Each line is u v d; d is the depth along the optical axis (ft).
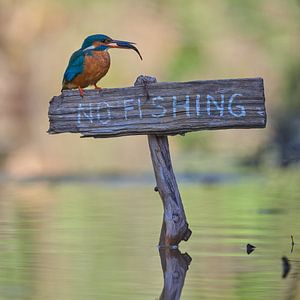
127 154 78.18
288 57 89.76
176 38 108.78
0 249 30.19
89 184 53.83
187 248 30.30
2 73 122.93
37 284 24.94
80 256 28.94
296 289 24.21
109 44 32.09
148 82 30.17
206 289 24.36
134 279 25.61
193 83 30.14
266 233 33.06
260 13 94.38
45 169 64.49
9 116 118.21
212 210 39.75
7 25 125.49
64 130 30.40
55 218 37.60
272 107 77.25
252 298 23.26
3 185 53.98
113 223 35.96
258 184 51.49
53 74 120.37
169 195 31.07
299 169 60.64
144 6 113.09
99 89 30.27
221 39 103.45
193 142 88.28
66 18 121.70
